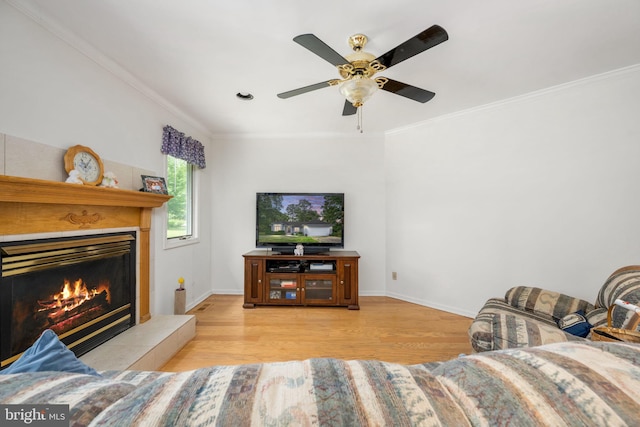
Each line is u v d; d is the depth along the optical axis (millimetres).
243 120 3332
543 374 413
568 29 1679
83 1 1457
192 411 358
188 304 3270
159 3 1467
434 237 3312
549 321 1938
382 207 3852
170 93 2578
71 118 1769
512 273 2709
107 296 2023
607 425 334
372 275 3867
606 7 1502
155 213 2654
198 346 2340
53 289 1637
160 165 2729
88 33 1721
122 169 2213
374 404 367
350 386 399
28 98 1518
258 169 3904
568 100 2371
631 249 2109
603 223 2223
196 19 1588
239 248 3906
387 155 3801
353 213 3869
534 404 366
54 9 1512
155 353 1942
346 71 1736
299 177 3900
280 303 3336
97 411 398
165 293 2814
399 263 3682
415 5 1479
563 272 2416
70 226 1722
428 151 3355
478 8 1502
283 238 3676
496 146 2797
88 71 1891
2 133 1400
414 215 3514
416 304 3469
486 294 2891
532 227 2582
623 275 1784
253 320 2920
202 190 3643
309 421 339
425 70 2156
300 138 3887
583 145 2305
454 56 1964
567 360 439
